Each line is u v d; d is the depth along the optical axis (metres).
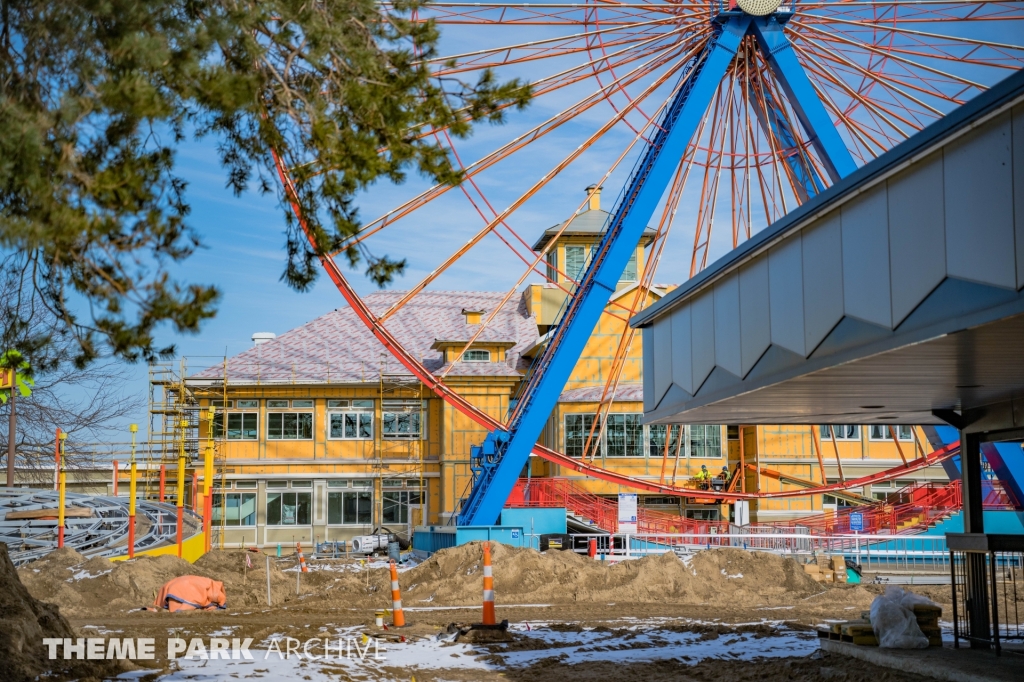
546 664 15.37
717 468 51.25
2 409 53.97
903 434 54.28
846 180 13.50
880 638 15.34
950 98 39.41
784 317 16.02
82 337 11.01
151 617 21.97
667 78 38.59
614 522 45.00
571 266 59.66
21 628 13.13
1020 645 15.51
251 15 10.22
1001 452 35.00
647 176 37.19
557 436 51.09
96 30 9.78
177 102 10.09
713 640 18.48
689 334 20.92
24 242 8.63
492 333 54.91
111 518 40.69
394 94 10.76
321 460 52.31
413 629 19.31
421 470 52.38
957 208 11.46
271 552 51.19
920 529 42.31
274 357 55.62
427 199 37.19
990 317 11.03
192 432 54.16
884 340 13.08
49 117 9.20
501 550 30.73
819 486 49.25
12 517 38.88
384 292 63.31
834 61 40.34
